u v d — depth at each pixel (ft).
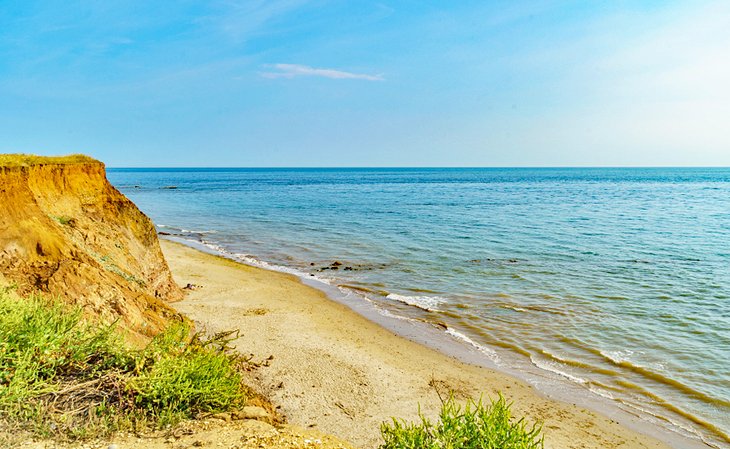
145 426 19.38
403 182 533.14
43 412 18.29
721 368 42.63
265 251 104.94
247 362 39.17
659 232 131.54
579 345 48.29
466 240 116.67
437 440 19.29
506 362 44.32
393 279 77.15
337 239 120.57
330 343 46.39
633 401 37.09
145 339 32.78
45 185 48.78
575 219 164.14
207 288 65.72
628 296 65.98
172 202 251.60
